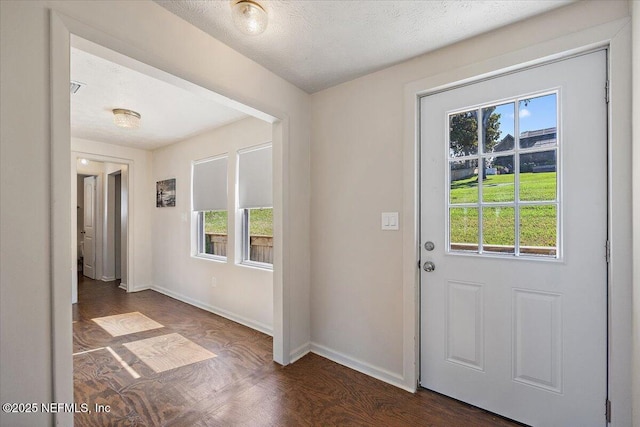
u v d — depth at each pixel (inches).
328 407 69.1
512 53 62.4
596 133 55.7
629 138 51.0
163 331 115.0
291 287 91.5
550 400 60.4
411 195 76.2
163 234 172.1
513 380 64.5
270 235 119.3
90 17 48.6
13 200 41.2
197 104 107.3
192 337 109.6
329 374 83.7
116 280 206.2
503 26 63.2
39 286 43.1
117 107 109.5
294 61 78.2
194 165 153.5
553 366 60.2
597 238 55.7
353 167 88.2
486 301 67.7
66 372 44.9
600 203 55.4
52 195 44.0
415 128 75.9
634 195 49.2
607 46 54.5
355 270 87.7
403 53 74.0
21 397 41.6
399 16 60.2
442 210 73.6
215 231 146.2
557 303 59.7
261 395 73.6
